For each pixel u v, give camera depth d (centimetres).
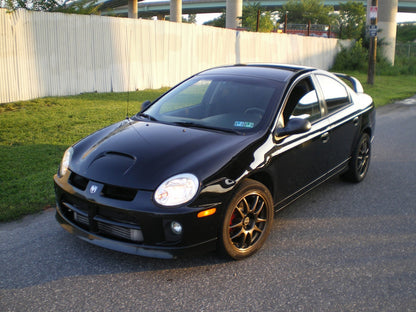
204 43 1512
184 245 307
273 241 385
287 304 290
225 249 331
